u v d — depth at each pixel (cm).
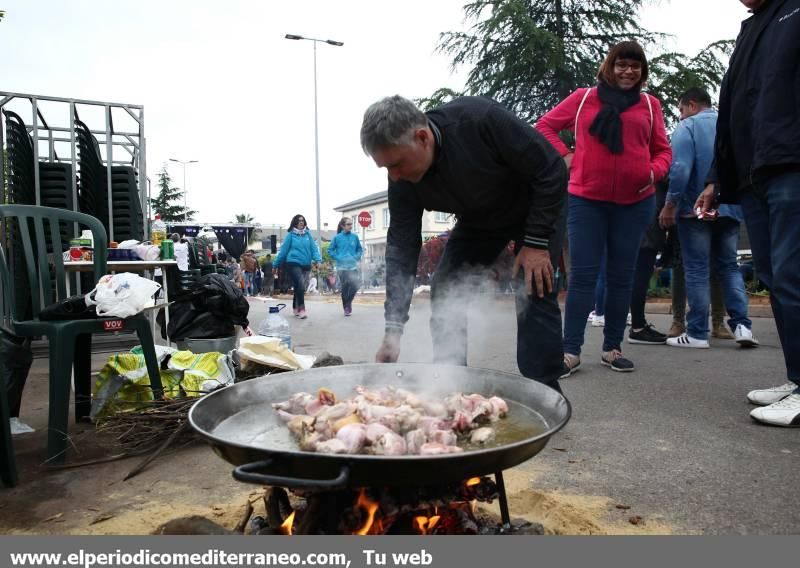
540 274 236
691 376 381
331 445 139
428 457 113
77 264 404
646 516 184
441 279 283
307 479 117
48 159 650
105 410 302
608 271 398
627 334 597
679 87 1373
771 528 174
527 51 1370
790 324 268
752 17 287
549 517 187
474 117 223
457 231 287
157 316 547
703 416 291
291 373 200
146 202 659
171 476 232
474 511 183
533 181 232
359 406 164
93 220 291
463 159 226
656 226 514
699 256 485
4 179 549
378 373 214
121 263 423
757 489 201
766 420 271
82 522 190
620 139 353
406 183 256
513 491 207
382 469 114
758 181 271
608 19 1426
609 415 297
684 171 459
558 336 261
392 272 259
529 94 1460
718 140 308
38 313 266
